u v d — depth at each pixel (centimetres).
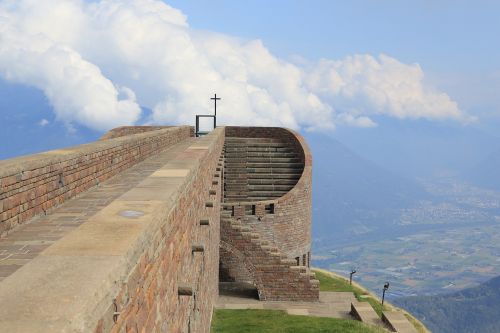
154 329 473
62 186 1162
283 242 3203
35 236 880
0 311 266
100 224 443
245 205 3078
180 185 662
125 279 360
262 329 2022
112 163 1602
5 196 884
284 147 3894
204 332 1389
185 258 732
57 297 284
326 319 2250
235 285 2839
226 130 3984
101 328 301
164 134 2645
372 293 3250
